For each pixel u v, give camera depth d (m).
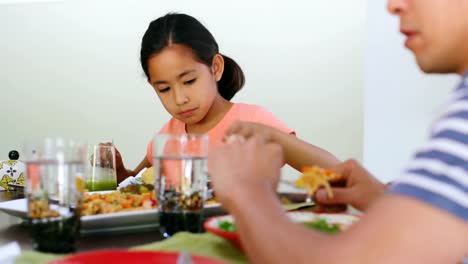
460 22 0.59
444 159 0.49
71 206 0.73
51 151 0.73
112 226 0.86
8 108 3.40
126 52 3.26
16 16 3.34
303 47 3.03
